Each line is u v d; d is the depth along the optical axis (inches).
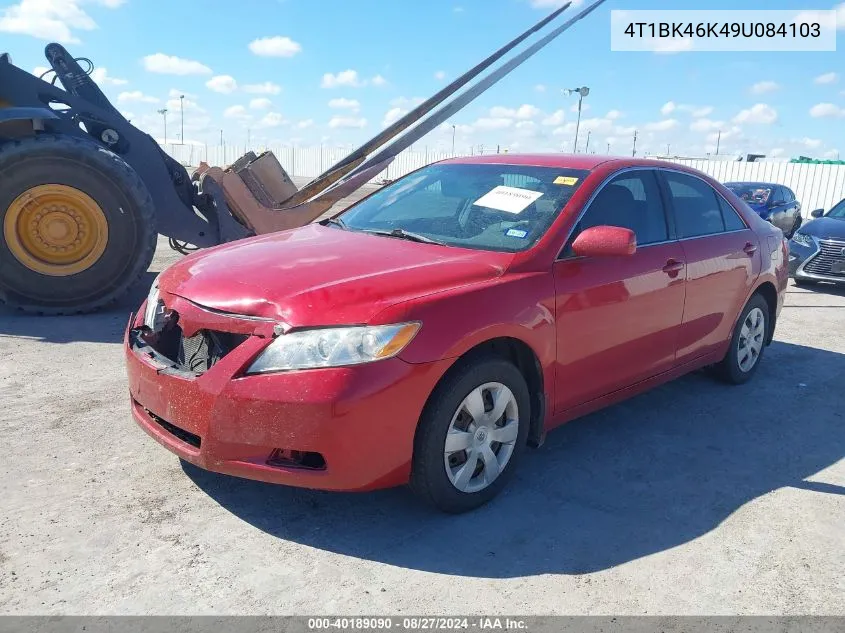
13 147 237.5
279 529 120.2
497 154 182.5
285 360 110.5
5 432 151.7
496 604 103.0
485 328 122.0
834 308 337.4
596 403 153.8
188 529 118.5
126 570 106.6
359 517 125.4
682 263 169.3
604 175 159.2
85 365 198.8
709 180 195.9
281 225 291.3
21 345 216.5
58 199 246.4
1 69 258.7
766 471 152.9
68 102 268.5
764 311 213.0
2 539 112.6
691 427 176.2
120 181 248.5
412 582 107.4
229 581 105.3
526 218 147.6
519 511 130.5
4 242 242.4
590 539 121.9
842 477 151.4
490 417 128.1
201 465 115.5
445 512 126.7
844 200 433.1
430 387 115.9
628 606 103.9
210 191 280.7
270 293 117.6
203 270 132.0
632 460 155.3
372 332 111.3
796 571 114.8
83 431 154.0
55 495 126.8
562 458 154.7
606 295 146.7
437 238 149.2
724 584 110.3
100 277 254.1
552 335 135.6
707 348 188.5
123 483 132.5
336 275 123.3
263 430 110.3
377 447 112.7
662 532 125.3
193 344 122.8
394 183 185.2
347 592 104.3
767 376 220.8
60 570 105.7
